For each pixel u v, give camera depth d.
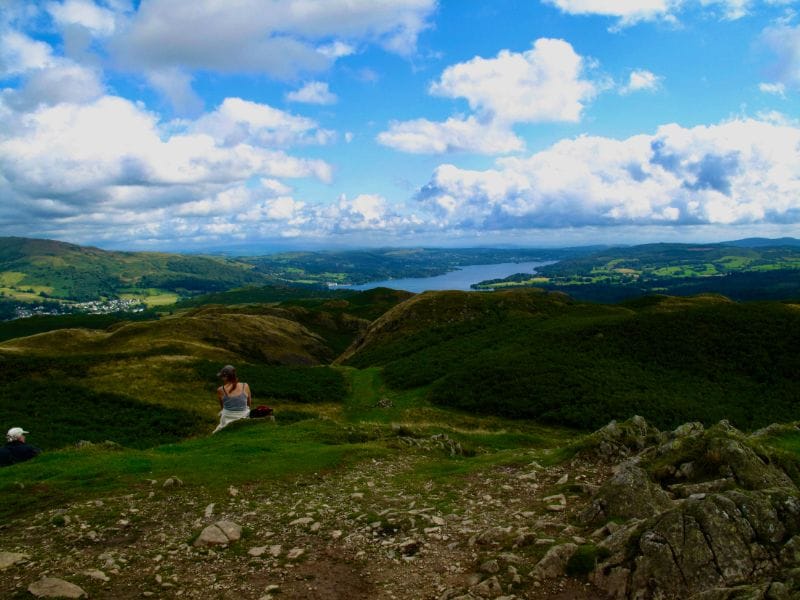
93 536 10.62
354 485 14.97
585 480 14.09
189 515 12.08
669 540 7.66
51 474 15.22
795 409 48.62
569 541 9.02
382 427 26.31
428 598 7.82
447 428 35.38
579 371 56.28
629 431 17.95
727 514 7.88
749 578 7.18
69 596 7.79
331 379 65.19
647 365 59.34
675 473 11.85
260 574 8.89
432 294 104.25
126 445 37.25
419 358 71.81
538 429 45.56
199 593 8.16
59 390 47.75
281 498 13.58
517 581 7.88
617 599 7.37
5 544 10.26
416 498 13.44
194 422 44.03
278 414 47.25
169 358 63.38
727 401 50.19
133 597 8.00
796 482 11.05
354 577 8.76
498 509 12.18
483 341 75.25
